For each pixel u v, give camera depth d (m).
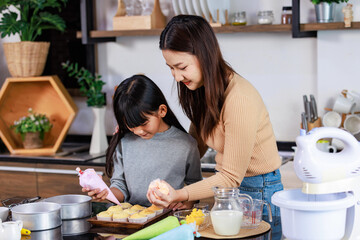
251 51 3.39
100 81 3.57
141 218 1.69
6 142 3.56
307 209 1.38
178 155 2.15
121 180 2.22
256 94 1.81
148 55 3.67
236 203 1.62
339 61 3.14
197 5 3.20
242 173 1.80
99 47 3.79
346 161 1.40
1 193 3.49
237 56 3.43
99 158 3.38
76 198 1.92
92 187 1.84
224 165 1.80
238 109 1.74
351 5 2.96
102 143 3.57
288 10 3.15
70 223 1.77
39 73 3.59
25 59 3.50
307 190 1.42
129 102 1.94
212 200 2.79
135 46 3.69
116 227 1.72
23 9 3.69
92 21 3.55
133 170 2.18
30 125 3.54
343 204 1.39
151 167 2.16
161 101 2.02
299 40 3.28
